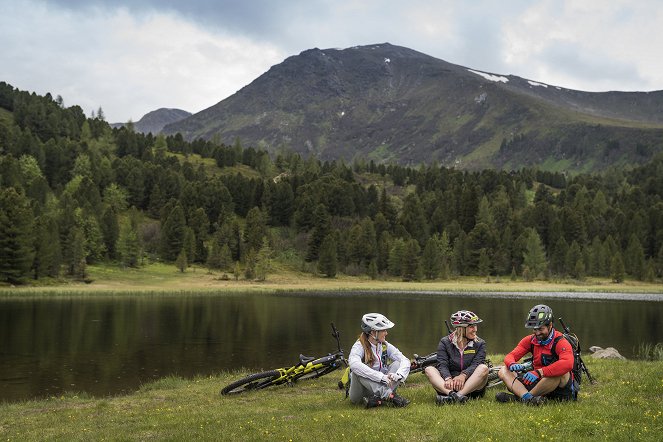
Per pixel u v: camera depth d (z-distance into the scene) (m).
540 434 7.75
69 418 12.84
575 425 8.15
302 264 181.25
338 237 187.12
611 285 155.50
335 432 8.53
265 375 15.05
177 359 28.70
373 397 10.49
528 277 169.38
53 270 117.19
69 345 33.81
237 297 94.12
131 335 39.16
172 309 64.44
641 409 9.22
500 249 184.38
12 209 108.00
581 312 65.94
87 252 130.88
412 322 50.31
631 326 48.78
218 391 16.06
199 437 8.98
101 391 20.72
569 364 9.40
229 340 36.88
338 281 160.12
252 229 186.12
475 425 8.37
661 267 178.00
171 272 149.62
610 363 16.45
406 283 157.00
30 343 34.59
